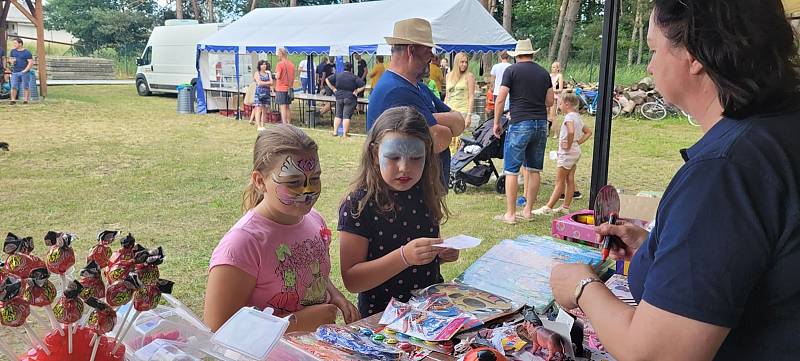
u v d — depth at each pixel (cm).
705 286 94
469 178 713
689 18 102
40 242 493
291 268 190
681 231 98
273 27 1333
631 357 104
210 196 670
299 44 1225
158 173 786
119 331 112
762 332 100
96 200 640
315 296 200
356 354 153
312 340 161
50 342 104
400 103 314
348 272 210
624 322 110
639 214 277
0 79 1587
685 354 97
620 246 174
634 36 1530
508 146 569
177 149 977
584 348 160
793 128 100
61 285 111
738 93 100
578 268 129
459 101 882
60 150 936
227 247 182
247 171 810
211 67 1495
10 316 96
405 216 215
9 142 992
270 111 1390
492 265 220
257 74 1263
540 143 570
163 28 1855
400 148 203
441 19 1061
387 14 1160
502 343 162
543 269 216
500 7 2997
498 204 661
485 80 1611
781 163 97
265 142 184
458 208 641
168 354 117
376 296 221
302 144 183
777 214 94
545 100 561
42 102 1585
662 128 1258
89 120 1312
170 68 1842
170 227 550
